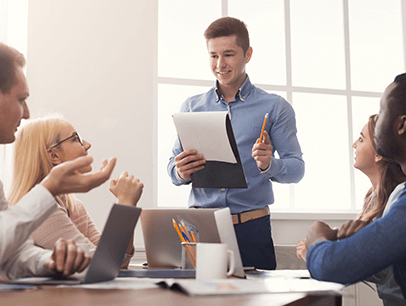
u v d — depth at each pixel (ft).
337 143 11.53
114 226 2.74
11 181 4.22
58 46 9.39
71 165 2.60
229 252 3.29
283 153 6.47
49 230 3.93
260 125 6.46
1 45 3.07
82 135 9.37
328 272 3.26
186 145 5.32
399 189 3.74
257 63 11.16
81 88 9.45
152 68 9.92
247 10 11.19
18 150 4.24
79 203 5.31
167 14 10.71
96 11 9.66
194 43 10.84
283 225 10.06
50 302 2.11
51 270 2.87
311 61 11.60
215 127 4.96
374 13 12.16
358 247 3.22
